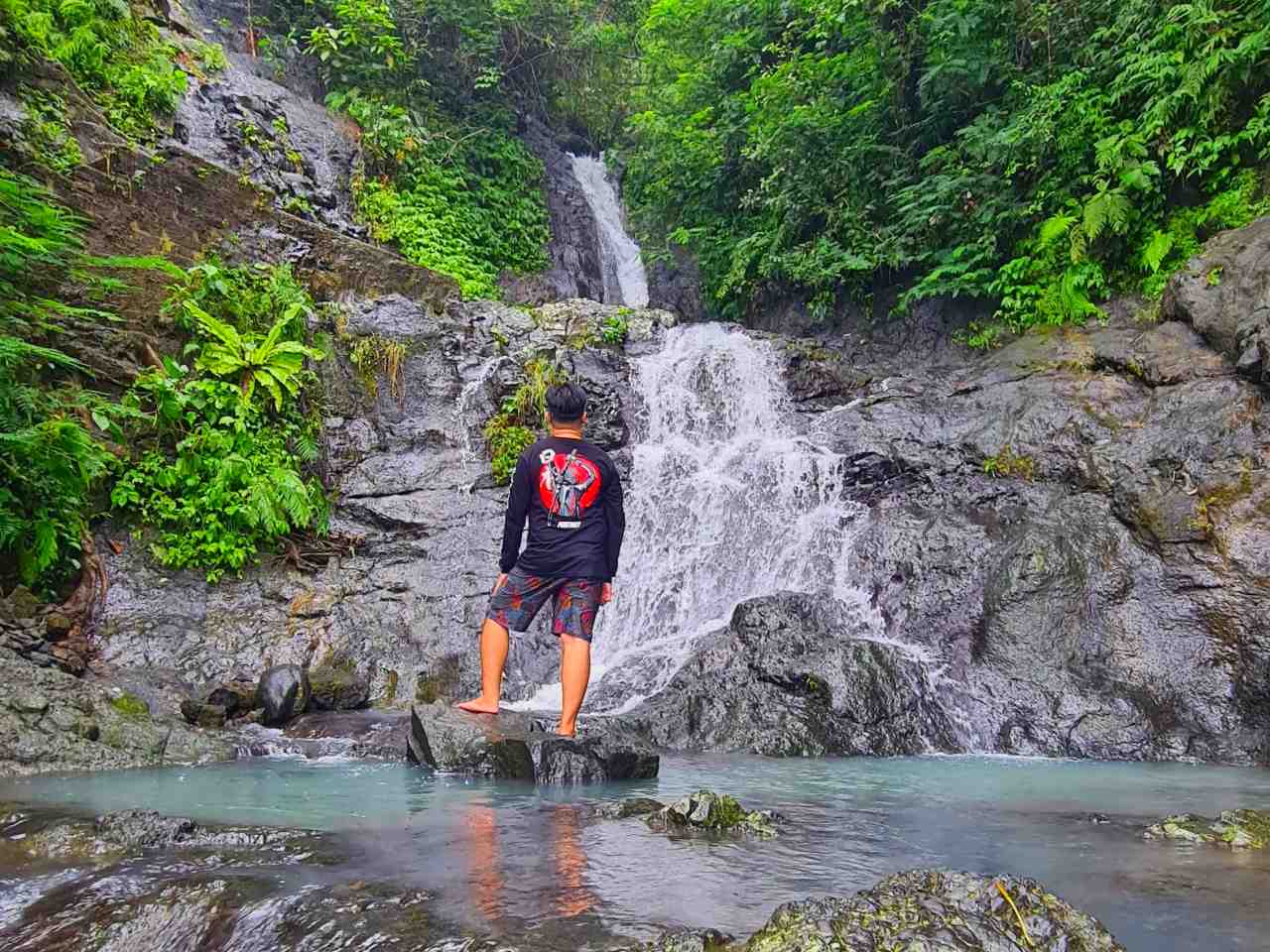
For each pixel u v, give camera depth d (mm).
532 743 4891
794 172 13680
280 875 2926
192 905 2664
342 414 9953
